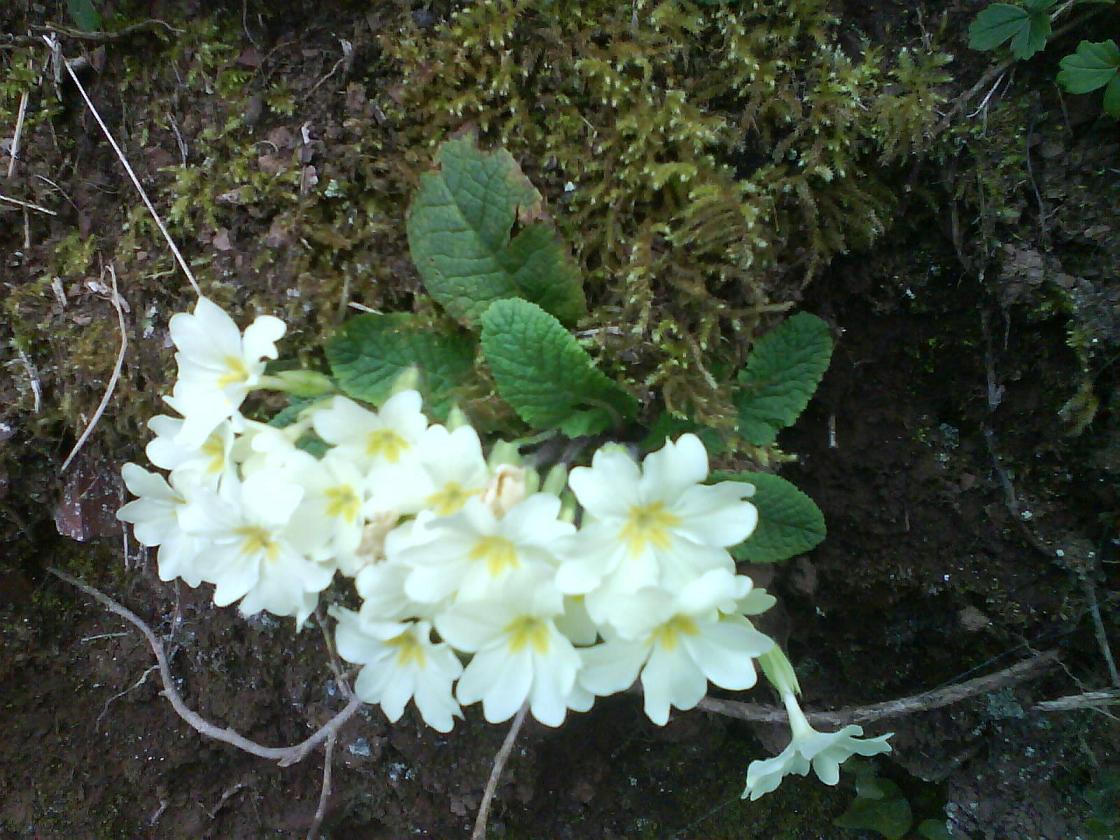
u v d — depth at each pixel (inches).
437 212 8.0
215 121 8.8
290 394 8.4
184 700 10.5
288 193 8.6
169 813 10.9
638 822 11.2
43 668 10.7
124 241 9.1
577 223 8.4
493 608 6.2
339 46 8.8
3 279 9.2
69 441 9.7
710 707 9.8
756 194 8.2
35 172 9.1
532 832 11.0
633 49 8.2
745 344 8.5
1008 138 8.3
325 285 8.6
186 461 7.2
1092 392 8.6
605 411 8.0
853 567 10.0
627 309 8.2
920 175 8.6
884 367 9.5
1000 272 8.6
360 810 10.7
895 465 9.7
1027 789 9.9
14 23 9.1
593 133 8.4
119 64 9.0
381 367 8.3
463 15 8.3
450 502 6.6
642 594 6.2
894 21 8.4
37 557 10.4
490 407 8.2
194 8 8.8
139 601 10.5
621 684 6.4
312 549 6.7
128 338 9.1
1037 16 7.8
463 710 10.1
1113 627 9.1
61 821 10.9
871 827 10.7
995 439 9.3
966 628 9.8
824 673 10.7
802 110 8.2
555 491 7.1
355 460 6.7
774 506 7.8
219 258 8.8
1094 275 8.4
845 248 8.7
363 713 10.2
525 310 7.4
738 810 11.2
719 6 8.2
